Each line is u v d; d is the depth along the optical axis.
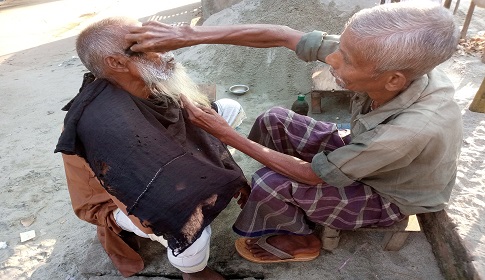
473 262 1.47
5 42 7.14
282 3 4.25
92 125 1.32
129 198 1.28
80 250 2.09
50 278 1.93
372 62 1.13
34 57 6.14
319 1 4.09
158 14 7.67
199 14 7.18
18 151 3.24
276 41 1.67
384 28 1.09
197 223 1.34
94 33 1.36
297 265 1.78
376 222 1.57
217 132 1.50
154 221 1.28
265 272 1.76
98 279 1.83
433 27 1.08
